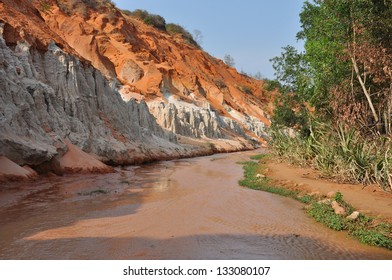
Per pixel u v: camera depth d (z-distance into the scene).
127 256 6.21
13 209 9.51
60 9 54.56
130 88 45.81
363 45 14.70
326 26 17.73
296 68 24.50
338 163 14.88
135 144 26.00
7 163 13.16
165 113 40.59
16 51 19.03
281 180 15.38
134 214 9.38
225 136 52.34
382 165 13.29
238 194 12.77
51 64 20.92
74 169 16.56
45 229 7.77
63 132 18.31
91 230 7.80
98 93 25.03
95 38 51.12
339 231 8.27
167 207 10.34
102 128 22.86
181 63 71.69
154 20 89.56
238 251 6.68
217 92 71.62
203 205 10.75
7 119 14.10
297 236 7.79
